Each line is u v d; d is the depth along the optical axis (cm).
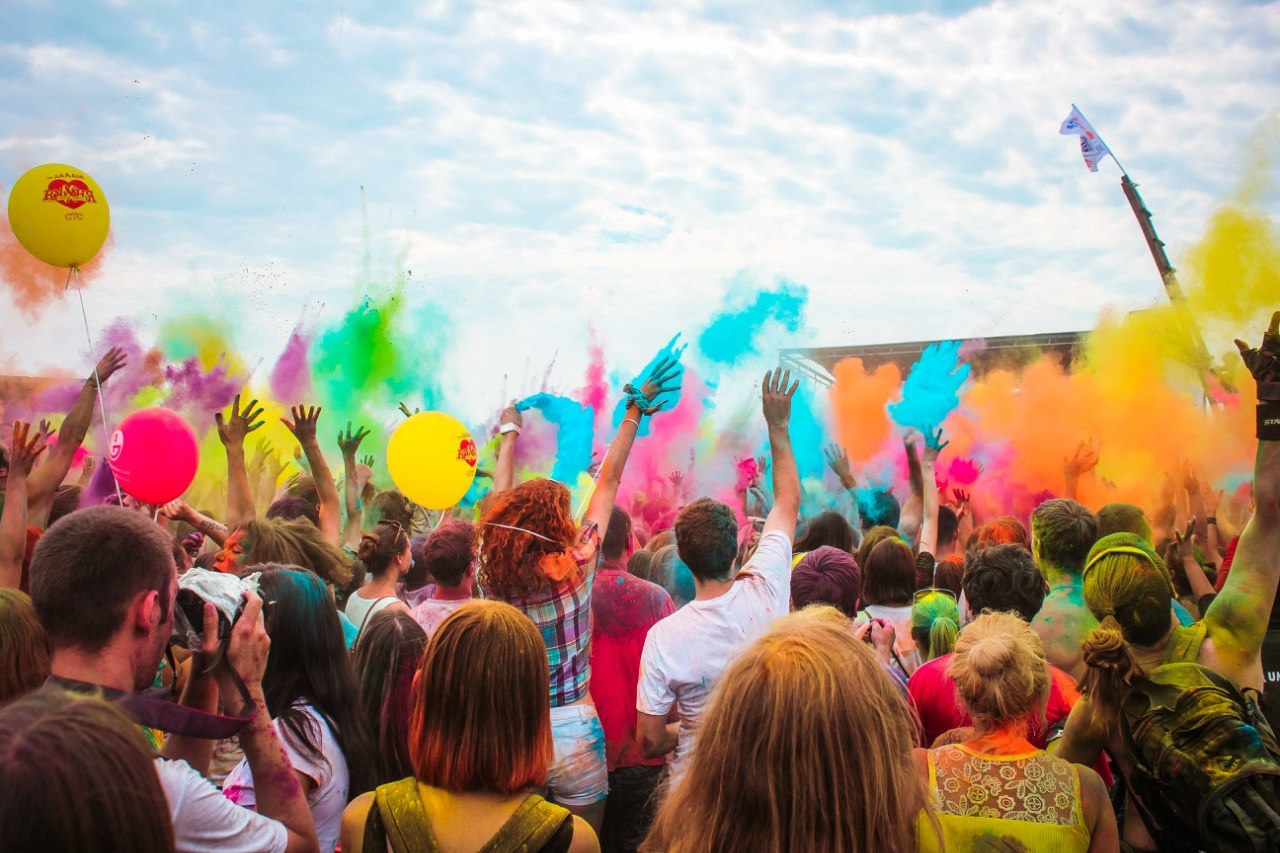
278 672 257
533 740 198
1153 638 253
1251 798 212
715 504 339
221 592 210
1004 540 465
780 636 172
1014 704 213
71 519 193
